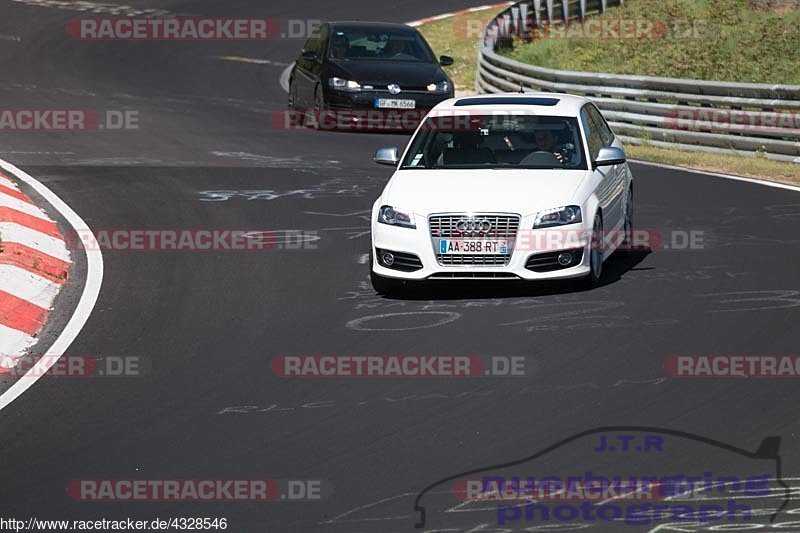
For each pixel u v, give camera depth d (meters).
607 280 39.94
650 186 58.06
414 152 42.16
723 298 37.03
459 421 26.72
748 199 54.22
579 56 110.25
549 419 26.72
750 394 28.11
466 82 109.12
